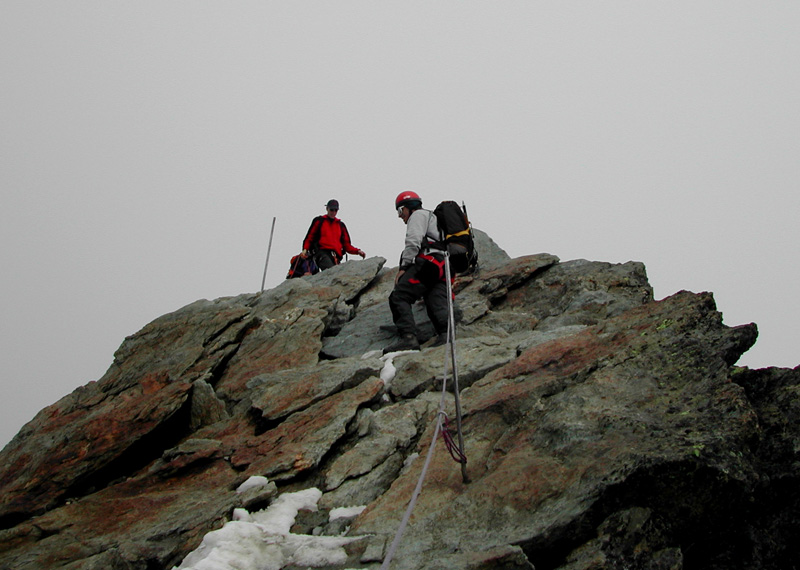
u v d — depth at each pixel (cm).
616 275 913
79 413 772
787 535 456
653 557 414
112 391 805
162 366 826
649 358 570
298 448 602
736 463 434
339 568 445
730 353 549
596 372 575
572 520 423
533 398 577
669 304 646
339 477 568
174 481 624
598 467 454
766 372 557
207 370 812
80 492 655
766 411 521
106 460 670
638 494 434
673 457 430
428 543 448
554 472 473
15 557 533
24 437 772
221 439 679
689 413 491
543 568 429
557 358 630
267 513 528
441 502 491
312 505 539
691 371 538
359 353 862
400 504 502
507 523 447
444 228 835
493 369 682
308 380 729
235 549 465
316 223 1291
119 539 532
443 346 775
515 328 847
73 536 551
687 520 434
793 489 468
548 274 959
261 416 690
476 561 407
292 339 870
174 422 739
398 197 885
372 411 664
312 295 984
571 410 530
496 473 489
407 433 614
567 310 858
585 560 407
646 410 510
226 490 575
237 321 900
